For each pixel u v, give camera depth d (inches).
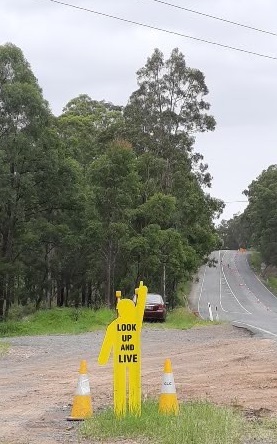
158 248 1692.9
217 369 526.3
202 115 2181.3
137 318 320.5
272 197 4303.6
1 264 1585.9
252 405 361.7
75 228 1668.3
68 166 1606.8
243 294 3331.7
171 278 2079.2
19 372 560.4
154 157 1929.1
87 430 293.7
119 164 1577.3
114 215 1609.3
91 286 2292.1
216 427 290.7
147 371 531.2
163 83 2167.8
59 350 761.0
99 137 2138.3
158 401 347.9
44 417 342.0
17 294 1931.6
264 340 777.6
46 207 1633.9
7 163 1534.2
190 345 788.6
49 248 1929.1
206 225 2217.0
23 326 1120.2
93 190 1612.9
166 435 275.9
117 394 318.0
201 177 2274.9
